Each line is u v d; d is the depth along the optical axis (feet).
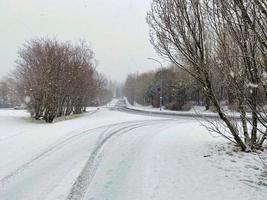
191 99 168.14
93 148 34.60
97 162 27.58
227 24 23.15
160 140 41.29
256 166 25.62
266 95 20.85
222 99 35.40
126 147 35.42
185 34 30.22
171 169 24.94
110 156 30.22
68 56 98.68
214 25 25.72
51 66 89.86
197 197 18.33
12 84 126.52
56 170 24.68
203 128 58.65
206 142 38.99
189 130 55.01
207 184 20.90
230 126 31.17
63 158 29.19
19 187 20.26
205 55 30.04
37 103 95.30
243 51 22.56
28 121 92.68
